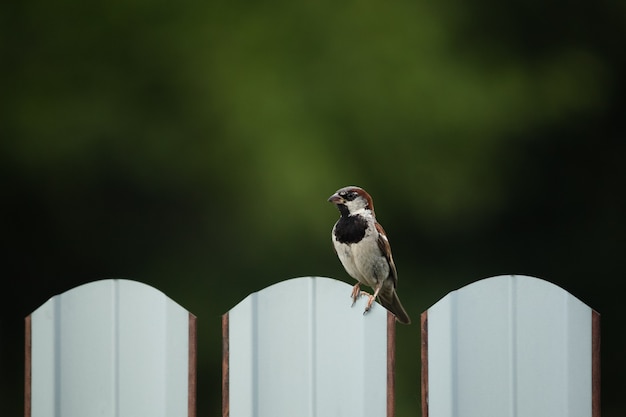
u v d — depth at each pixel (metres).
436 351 5.27
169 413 5.45
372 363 5.30
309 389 5.35
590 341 5.26
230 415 5.39
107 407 5.50
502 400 5.27
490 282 5.28
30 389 5.54
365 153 12.88
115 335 5.50
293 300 5.37
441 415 5.26
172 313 5.45
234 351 5.39
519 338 5.27
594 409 5.26
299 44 13.06
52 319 5.52
